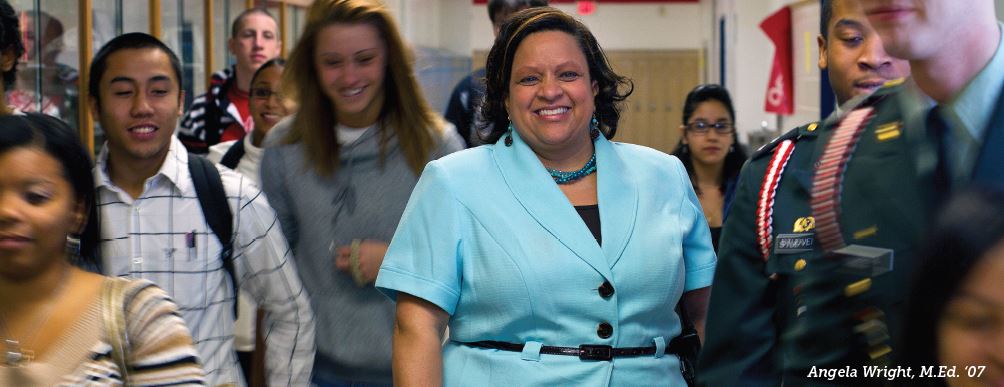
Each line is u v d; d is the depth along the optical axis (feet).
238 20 19.57
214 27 26.84
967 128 3.95
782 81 36.09
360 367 10.50
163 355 6.45
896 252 4.30
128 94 9.73
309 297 10.46
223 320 10.02
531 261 7.69
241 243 10.02
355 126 10.90
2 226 6.17
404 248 8.00
